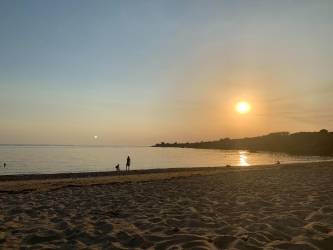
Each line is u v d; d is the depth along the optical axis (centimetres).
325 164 3881
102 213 785
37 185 1689
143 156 11038
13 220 711
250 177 1866
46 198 1090
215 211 783
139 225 634
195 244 459
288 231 544
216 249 437
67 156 9962
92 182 1812
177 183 1581
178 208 834
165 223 645
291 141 18012
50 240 546
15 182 2052
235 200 955
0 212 820
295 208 766
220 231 556
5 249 491
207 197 1042
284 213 706
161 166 5831
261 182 1520
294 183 1412
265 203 872
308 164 4047
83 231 582
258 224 597
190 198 1036
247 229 573
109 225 626
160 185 1491
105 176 2667
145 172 3206
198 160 8325
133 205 916
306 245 434
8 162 6506
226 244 461
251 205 852
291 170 2592
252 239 480
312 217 641
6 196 1163
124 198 1071
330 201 854
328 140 15238
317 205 796
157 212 785
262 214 712
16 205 933
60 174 2930
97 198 1079
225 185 1416
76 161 7225
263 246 449
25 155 10138
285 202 870
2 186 1653
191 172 2948
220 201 945
